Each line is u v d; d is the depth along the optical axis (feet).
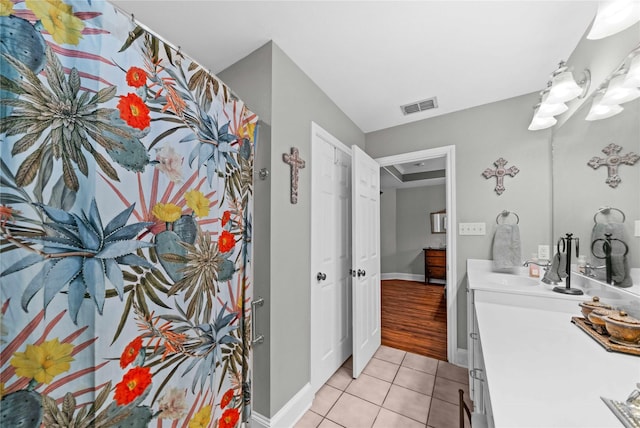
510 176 6.68
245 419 3.76
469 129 7.26
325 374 6.21
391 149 8.49
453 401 5.55
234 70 5.25
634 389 2.16
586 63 4.55
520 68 5.55
